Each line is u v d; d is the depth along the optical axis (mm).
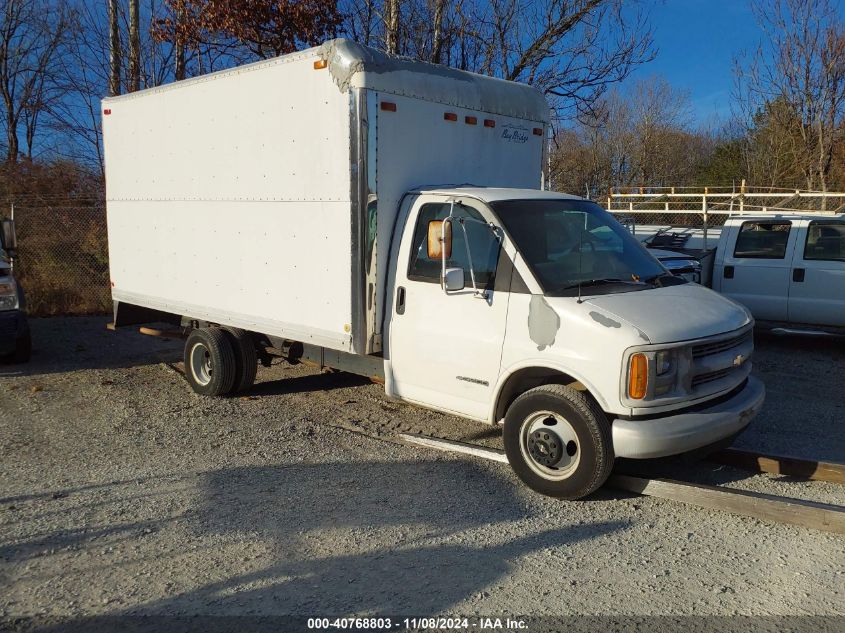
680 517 4555
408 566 3922
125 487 5059
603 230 5562
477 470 5371
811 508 4230
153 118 7461
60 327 12305
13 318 8852
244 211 6488
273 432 6336
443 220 4957
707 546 4160
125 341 10938
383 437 6188
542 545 4172
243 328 6730
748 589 3676
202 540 4230
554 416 4699
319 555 4047
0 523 4465
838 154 25031
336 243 5641
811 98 24781
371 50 5480
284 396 7574
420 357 5430
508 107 6578
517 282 4891
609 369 4414
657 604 3539
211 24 13820
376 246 5535
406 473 5324
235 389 7473
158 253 7672
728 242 10195
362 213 5445
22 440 6156
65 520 4508
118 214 8219
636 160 37094
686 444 4484
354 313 5582
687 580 3773
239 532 4336
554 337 4656
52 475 5309
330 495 4914
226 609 3486
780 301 9641
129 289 8211
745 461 5332
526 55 14062
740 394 4969
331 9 13961
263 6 13453
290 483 5133
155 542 4207
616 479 4945
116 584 3730
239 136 6434
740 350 4965
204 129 6816
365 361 6066
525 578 3795
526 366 4797
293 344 6844
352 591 3658
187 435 6266
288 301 6172
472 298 5098
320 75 5586
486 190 5461
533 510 4664
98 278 14305
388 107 5496
